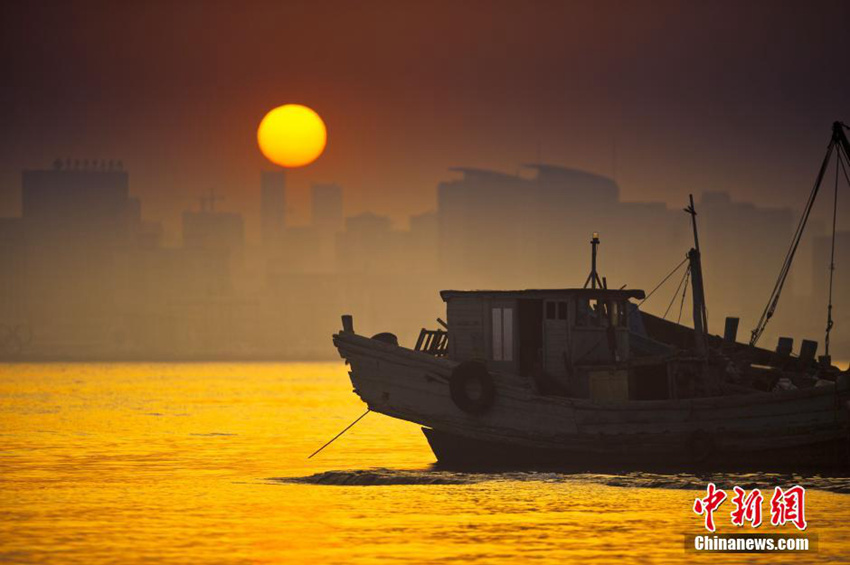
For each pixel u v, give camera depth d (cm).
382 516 15288
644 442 18625
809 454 18025
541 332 19788
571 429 18950
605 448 18812
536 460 19312
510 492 16962
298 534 14225
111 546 13662
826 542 13738
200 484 18825
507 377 19338
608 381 19350
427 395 19712
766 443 18162
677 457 18512
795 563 12794
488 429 19425
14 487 18600
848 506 15675
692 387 19212
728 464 18362
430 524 14738
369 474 18825
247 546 13625
